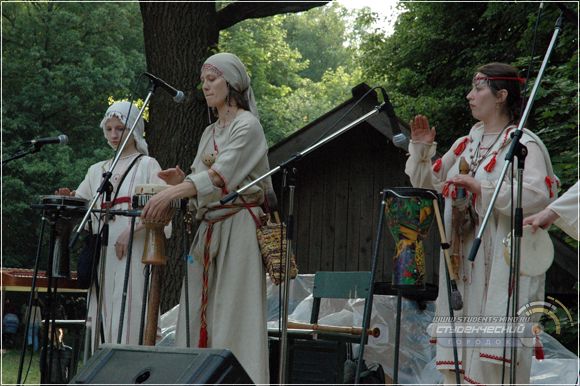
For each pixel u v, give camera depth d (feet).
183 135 29.94
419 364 18.94
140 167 17.48
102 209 14.82
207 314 14.38
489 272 13.37
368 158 34.65
